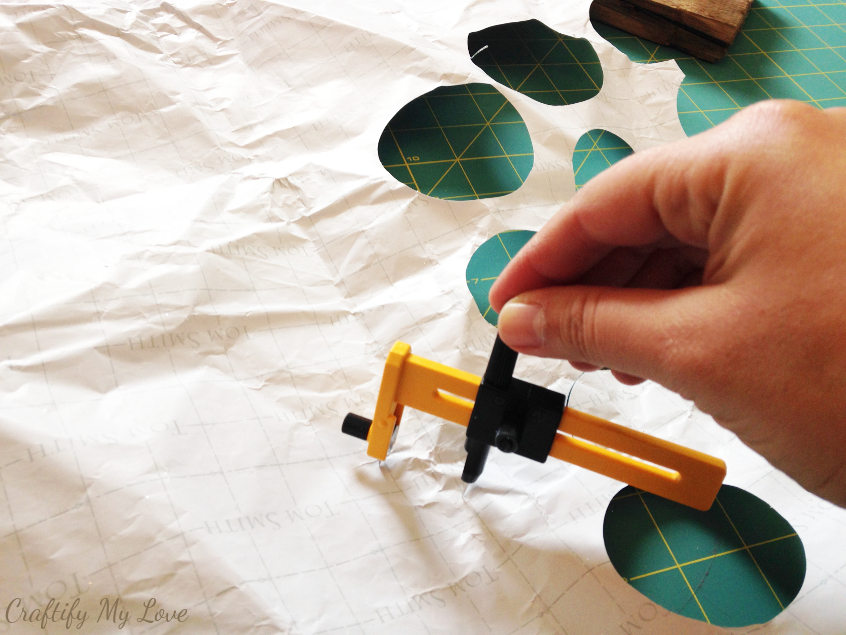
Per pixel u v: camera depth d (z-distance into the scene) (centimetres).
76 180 32
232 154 34
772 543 27
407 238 33
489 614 25
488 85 38
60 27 35
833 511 28
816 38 47
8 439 25
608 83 39
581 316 21
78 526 24
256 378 29
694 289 20
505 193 35
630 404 30
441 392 26
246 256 31
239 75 37
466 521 27
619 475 26
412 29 38
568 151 37
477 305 32
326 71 37
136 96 35
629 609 26
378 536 26
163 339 28
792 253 19
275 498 26
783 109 19
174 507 25
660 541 27
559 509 27
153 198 32
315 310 31
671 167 20
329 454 28
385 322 31
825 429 19
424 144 36
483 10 40
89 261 30
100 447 25
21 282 28
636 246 24
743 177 19
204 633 23
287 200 33
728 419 20
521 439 25
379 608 25
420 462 28
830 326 18
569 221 22
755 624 26
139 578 24
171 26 37
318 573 25
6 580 23
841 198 18
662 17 43
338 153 35
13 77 34
